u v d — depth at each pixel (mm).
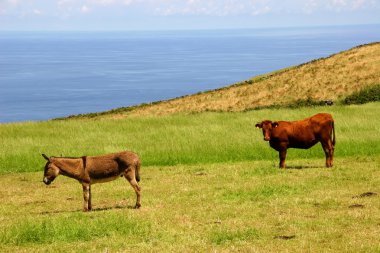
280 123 21750
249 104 57062
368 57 64125
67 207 16234
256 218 13664
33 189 19859
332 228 12375
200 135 30047
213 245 11438
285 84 61156
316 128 21562
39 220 13602
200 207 15180
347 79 57812
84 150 26891
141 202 16219
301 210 14352
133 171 15125
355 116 36094
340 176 19453
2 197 18312
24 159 25438
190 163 24969
